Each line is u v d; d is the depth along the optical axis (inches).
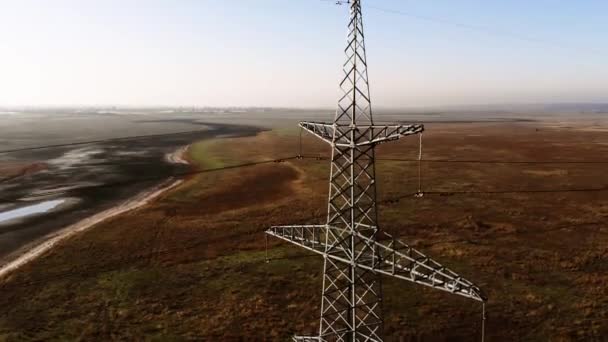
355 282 815.7
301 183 2854.3
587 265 1460.4
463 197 2428.6
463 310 1159.6
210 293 1258.0
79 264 1469.0
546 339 1024.9
